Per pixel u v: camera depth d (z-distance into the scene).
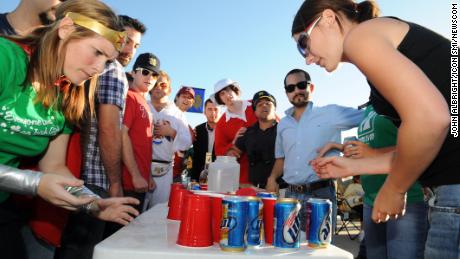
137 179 2.42
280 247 0.95
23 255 1.30
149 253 0.84
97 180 1.97
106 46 1.18
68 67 1.19
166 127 3.14
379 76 0.83
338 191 6.25
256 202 0.96
